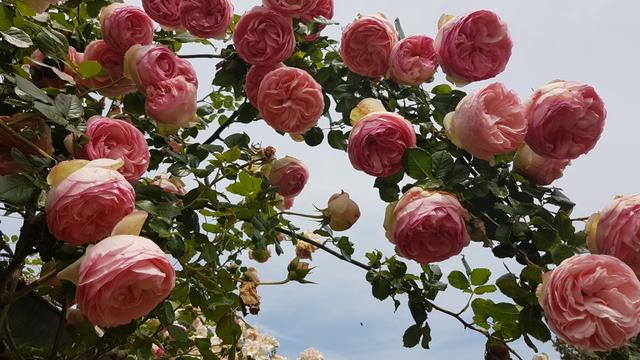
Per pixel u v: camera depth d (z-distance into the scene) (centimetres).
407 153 136
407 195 131
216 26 168
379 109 149
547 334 123
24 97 115
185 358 182
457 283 156
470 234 132
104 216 100
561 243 125
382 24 166
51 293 148
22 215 129
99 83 148
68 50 140
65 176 101
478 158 136
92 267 93
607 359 127
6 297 123
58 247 121
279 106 159
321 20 185
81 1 171
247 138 176
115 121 119
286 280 179
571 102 127
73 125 118
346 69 187
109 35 151
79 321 152
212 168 157
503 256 135
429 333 157
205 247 150
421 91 175
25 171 109
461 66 149
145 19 155
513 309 138
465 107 131
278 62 171
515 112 128
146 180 176
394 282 162
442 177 134
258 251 195
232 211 157
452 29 150
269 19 167
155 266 97
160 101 138
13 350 151
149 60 138
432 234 128
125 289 96
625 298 109
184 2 166
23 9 131
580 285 111
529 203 133
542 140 130
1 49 141
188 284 153
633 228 115
